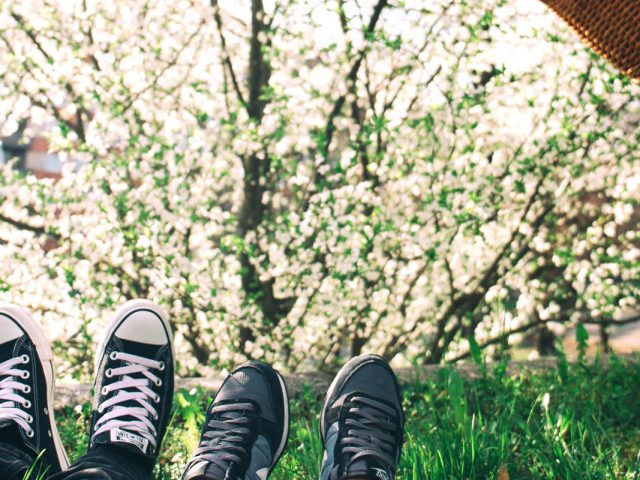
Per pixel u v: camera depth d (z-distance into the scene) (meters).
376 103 2.61
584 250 2.81
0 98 2.31
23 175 2.32
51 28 2.35
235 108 2.57
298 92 2.46
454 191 2.28
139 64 2.41
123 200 2.23
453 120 2.38
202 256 2.44
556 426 1.31
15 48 2.31
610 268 2.64
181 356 2.55
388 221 2.34
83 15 2.33
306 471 1.26
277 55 2.39
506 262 2.78
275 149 2.48
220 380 1.75
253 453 1.15
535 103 2.36
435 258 2.41
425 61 2.39
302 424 1.47
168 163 2.36
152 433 1.19
